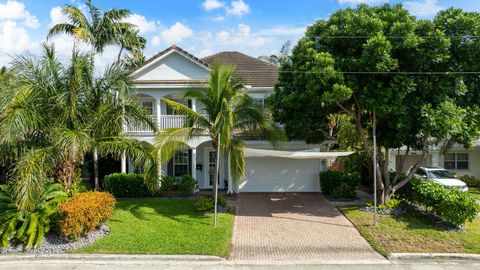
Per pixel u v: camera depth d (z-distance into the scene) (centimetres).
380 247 1305
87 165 2558
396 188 1864
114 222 1536
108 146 1447
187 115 1733
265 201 2119
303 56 1711
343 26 1689
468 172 3073
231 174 1739
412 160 3153
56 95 1387
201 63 2430
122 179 2164
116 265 1137
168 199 2097
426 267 1146
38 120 1334
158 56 2425
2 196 1327
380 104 1569
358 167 2547
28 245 1205
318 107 1814
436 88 1623
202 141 2295
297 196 2272
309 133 2052
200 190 2505
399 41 1572
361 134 1864
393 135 1800
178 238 1353
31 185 1213
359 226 1557
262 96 2541
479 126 1756
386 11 1719
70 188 1480
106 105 1509
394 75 1575
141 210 1770
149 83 2334
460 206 1477
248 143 2328
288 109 1861
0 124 1270
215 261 1177
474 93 1681
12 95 1323
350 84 1595
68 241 1273
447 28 1639
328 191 2262
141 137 2317
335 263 1170
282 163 2427
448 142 1888
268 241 1386
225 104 1554
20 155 1356
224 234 1413
